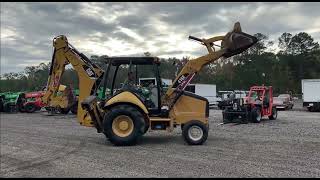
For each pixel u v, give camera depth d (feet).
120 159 30.12
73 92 86.74
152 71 39.81
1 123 65.00
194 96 39.83
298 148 34.58
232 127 55.98
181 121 39.40
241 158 29.81
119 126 37.35
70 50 43.50
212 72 289.12
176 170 25.77
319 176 23.61
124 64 39.93
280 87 295.48
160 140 41.11
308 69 342.44
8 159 31.09
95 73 42.60
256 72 301.43
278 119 73.10
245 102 66.44
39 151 34.94
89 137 44.96
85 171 25.96
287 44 362.74
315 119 72.59
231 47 40.70
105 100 39.70
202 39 41.39
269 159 29.25
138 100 37.96
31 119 74.02
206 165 27.27
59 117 79.36
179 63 42.45
